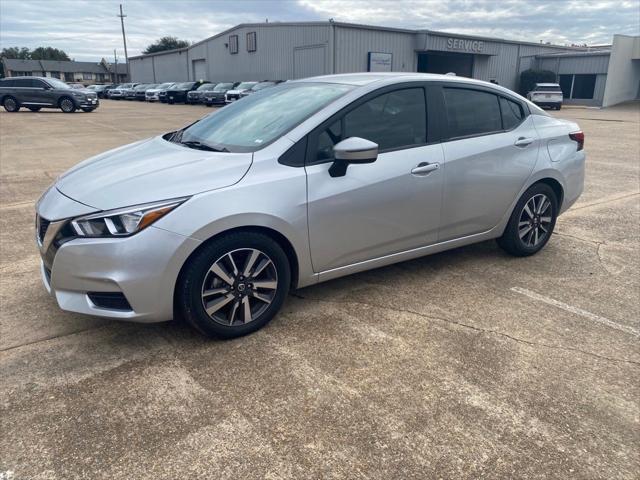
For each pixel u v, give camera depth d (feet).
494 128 13.61
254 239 9.89
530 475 7.00
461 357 9.80
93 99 81.25
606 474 7.03
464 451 7.41
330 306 11.82
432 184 12.12
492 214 13.76
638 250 15.96
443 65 120.37
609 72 112.06
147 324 10.92
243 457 7.25
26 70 308.60
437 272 13.96
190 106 105.60
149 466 7.08
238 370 9.29
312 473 6.98
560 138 14.99
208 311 9.78
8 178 26.55
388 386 8.87
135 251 8.86
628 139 47.93
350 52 98.48
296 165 10.36
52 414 8.09
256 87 87.86
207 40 140.05
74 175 10.84
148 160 10.72
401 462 7.19
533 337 10.57
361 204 11.05
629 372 9.40
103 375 9.11
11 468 7.02
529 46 127.24
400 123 11.86
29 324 10.89
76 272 9.07
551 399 8.59
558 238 17.12
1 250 15.37
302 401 8.46
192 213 9.16
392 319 11.25
